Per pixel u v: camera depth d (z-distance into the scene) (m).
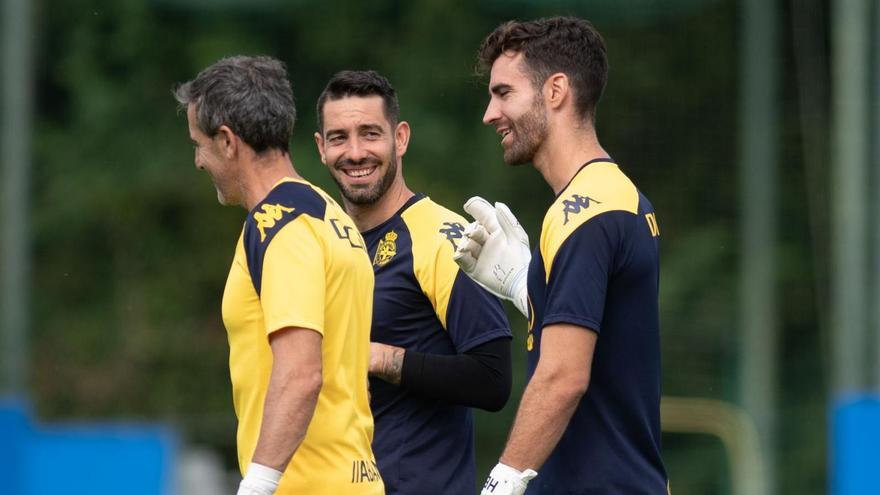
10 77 27.95
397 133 17.31
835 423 28.81
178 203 52.19
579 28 14.52
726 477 40.44
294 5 52.03
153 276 51.34
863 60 31.31
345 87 17.02
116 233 51.81
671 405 38.72
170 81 53.88
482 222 16.45
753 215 40.09
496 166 48.62
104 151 52.94
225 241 51.84
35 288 51.00
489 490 13.74
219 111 13.62
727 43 46.09
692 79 46.09
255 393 13.52
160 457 26.62
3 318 27.25
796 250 46.12
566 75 14.40
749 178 40.25
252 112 13.59
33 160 52.41
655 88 46.00
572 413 13.69
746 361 39.81
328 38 51.75
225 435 39.44
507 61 14.61
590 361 13.72
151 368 49.28
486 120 14.77
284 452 12.91
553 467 14.18
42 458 26.30
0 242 27.47
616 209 13.90
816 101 46.03
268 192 13.72
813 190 46.00
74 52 53.69
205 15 53.59
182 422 39.56
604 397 14.08
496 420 41.75
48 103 53.59
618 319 14.02
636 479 14.05
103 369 49.28
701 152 45.84
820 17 45.84
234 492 35.91
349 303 13.74
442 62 50.81
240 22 53.53
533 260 14.37
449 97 50.53
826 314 45.66
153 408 48.78
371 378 16.64
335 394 13.61
